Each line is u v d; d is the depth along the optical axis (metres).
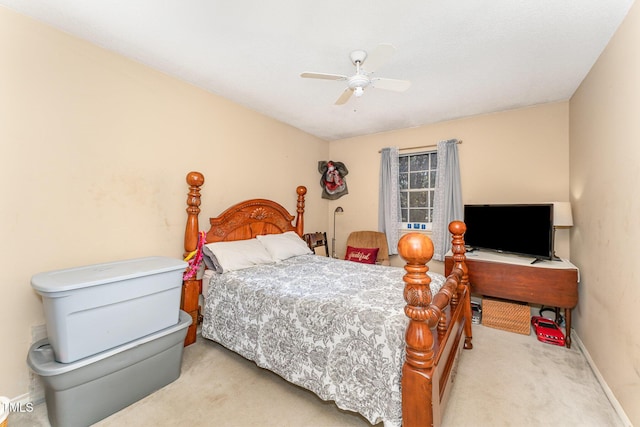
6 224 1.67
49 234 1.84
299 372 1.75
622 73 1.70
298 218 3.88
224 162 3.01
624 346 1.65
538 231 2.72
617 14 1.65
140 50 2.11
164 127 2.47
